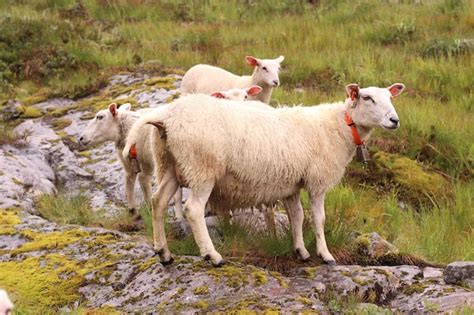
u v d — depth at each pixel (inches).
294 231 271.9
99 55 644.1
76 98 554.6
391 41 708.0
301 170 260.4
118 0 864.3
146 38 743.7
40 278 260.1
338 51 663.1
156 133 250.7
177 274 247.4
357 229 337.4
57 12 830.5
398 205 406.0
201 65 488.7
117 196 378.3
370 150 456.1
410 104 518.0
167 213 329.7
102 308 237.3
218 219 290.7
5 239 294.2
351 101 268.5
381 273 252.2
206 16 858.1
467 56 644.1
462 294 238.1
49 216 343.3
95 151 435.2
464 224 380.8
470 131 486.3
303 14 840.9
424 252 318.0
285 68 635.5
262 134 252.7
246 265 254.2
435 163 461.7
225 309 222.8
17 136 430.6
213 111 246.5
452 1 804.0
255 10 872.3
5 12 766.5
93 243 282.0
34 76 613.6
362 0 858.8
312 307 224.2
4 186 353.1
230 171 250.5
